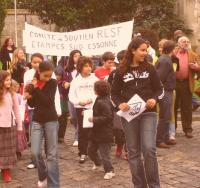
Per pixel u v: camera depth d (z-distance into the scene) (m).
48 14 18.70
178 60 10.88
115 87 6.94
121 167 8.95
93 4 18.48
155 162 6.77
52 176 7.55
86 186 7.90
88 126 8.52
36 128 7.60
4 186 8.08
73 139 11.45
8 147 8.32
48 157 7.55
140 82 6.81
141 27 20.91
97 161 8.80
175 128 11.20
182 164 9.02
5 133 8.33
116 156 9.70
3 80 8.27
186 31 21.55
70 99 9.32
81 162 9.30
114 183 8.01
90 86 9.33
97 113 8.18
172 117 10.57
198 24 21.75
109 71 10.14
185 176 8.27
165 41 10.31
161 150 10.11
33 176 8.58
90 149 8.73
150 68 6.84
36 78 7.71
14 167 9.16
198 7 21.75
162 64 10.09
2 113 8.29
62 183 8.09
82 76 9.35
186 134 11.28
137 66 6.84
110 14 19.22
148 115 6.78
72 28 19.00
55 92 7.70
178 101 11.09
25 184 8.15
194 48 19.41
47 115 7.56
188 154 9.74
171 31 21.25
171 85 10.23
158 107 10.31
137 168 6.89
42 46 12.09
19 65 10.96
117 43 12.14
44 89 7.59
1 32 21.23
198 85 12.11
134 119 6.83
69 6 18.66
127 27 12.12
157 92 6.84
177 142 10.84
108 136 8.15
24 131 9.64
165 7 20.97
